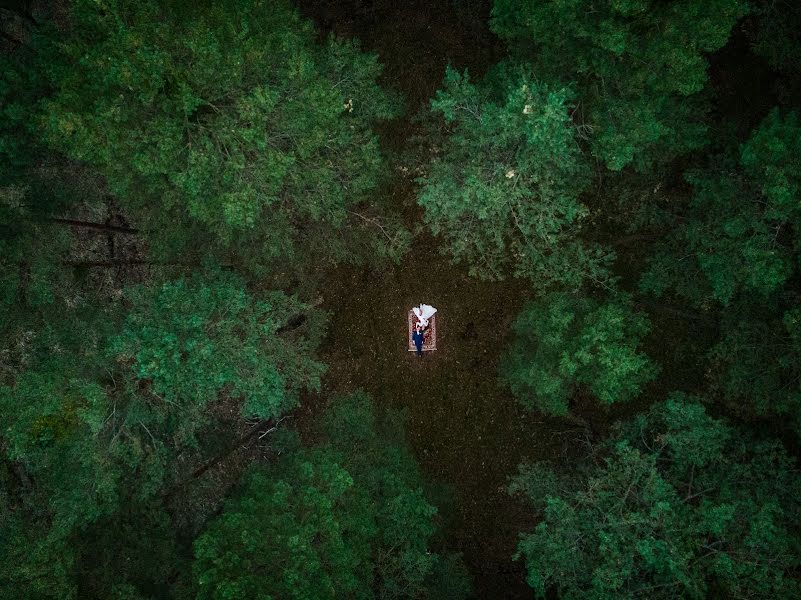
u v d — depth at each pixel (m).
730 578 13.63
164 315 14.26
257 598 11.76
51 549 13.46
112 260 18.38
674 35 12.32
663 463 16.44
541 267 16.30
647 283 16.95
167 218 15.63
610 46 12.16
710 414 18.08
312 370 17.58
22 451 13.91
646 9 12.47
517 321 17.14
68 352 15.05
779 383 15.41
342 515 14.84
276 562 12.93
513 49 15.07
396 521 15.95
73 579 14.23
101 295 18.02
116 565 15.02
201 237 16.72
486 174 14.63
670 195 17.75
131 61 11.51
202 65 11.79
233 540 13.05
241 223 13.16
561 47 13.97
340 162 15.61
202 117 13.12
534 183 15.94
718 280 14.52
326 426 17.94
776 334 15.15
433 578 17.20
